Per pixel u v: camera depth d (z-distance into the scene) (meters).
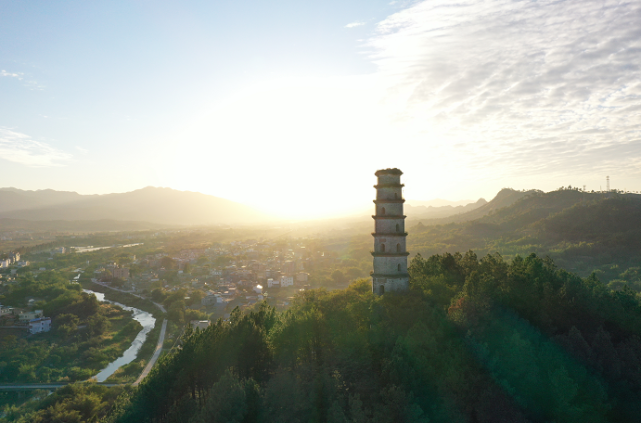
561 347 59.34
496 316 64.50
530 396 56.50
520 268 78.38
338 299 82.62
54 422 91.94
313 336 67.81
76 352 150.00
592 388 55.00
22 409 105.69
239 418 54.09
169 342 158.75
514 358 57.44
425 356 58.00
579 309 66.25
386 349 61.03
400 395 52.72
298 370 66.06
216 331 70.81
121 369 133.88
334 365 61.56
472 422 55.59
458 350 59.78
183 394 67.38
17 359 137.38
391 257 73.00
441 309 68.25
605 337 59.72
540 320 64.81
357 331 66.06
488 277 75.38
